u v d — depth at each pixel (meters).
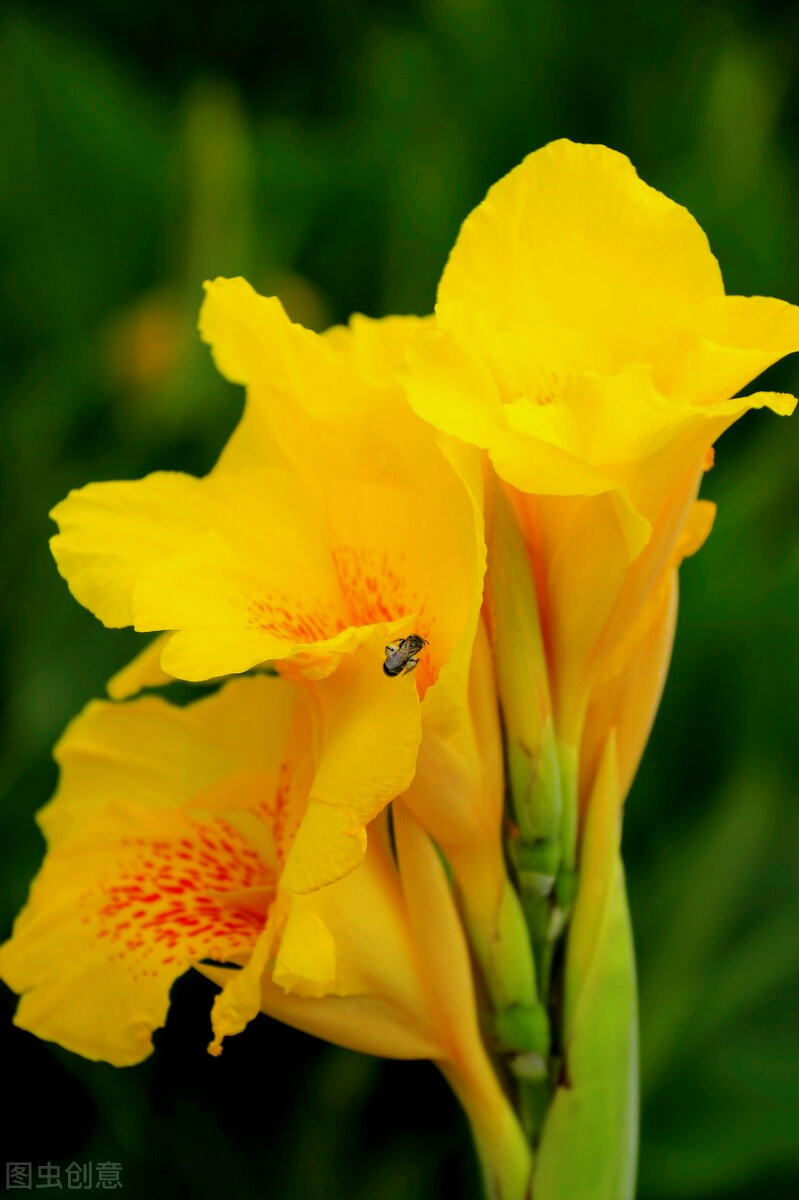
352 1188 0.72
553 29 0.96
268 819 0.57
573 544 0.54
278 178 0.93
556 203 0.54
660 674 0.57
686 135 0.96
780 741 0.75
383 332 0.57
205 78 1.07
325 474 0.54
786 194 0.90
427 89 0.93
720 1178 0.70
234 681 0.57
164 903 0.56
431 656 0.54
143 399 0.85
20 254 0.96
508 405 0.52
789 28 1.01
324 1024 0.56
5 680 0.82
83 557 0.54
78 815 0.58
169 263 0.91
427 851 0.55
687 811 0.76
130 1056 0.55
